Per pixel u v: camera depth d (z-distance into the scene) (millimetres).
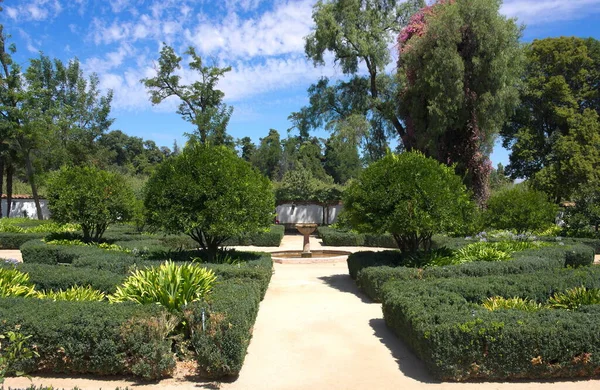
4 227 18672
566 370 4461
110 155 33719
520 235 14180
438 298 5613
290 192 29719
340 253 16109
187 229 8477
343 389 4340
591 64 32031
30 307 4910
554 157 30141
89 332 4500
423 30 20406
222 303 5117
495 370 4449
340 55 24734
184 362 4859
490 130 20141
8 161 27156
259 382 4516
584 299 5777
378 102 23547
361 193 9086
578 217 17609
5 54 23578
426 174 8930
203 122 29578
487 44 18969
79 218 12289
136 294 5582
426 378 4578
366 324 6527
